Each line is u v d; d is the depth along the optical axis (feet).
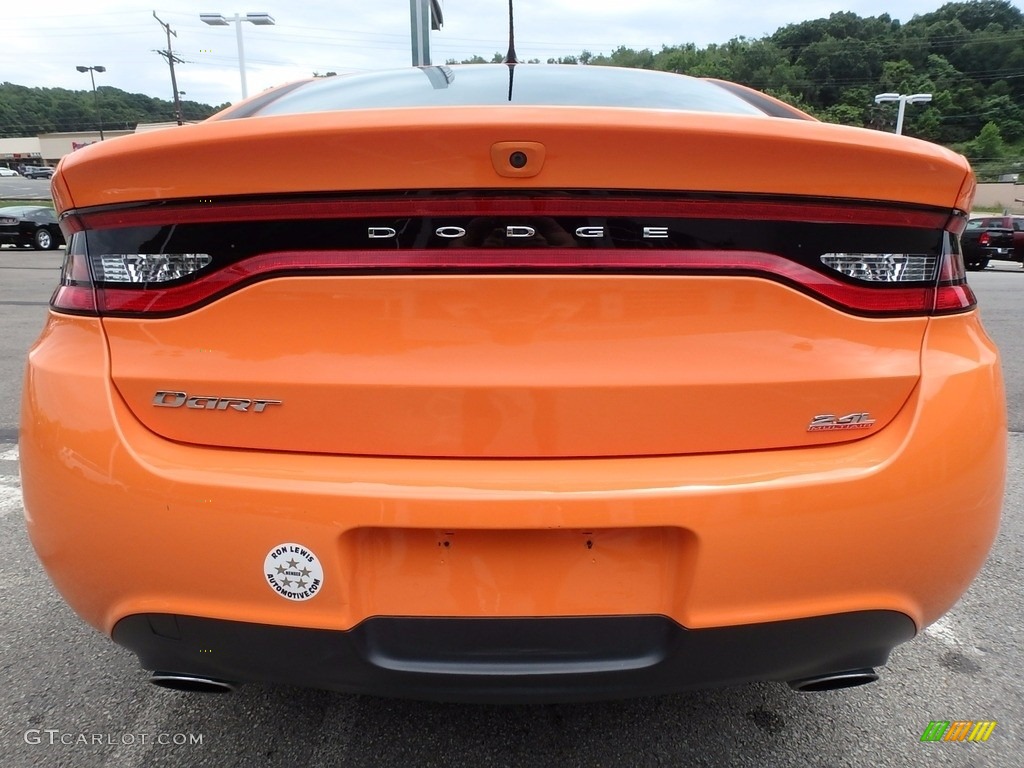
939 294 4.20
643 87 6.32
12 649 6.93
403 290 3.79
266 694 6.29
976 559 4.39
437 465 3.86
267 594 3.95
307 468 3.87
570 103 5.75
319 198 3.72
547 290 3.80
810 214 3.86
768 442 3.99
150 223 3.89
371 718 5.98
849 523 3.94
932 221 4.07
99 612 4.30
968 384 4.21
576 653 4.11
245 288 3.85
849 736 5.86
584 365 3.84
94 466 3.98
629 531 3.95
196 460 3.94
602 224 3.76
